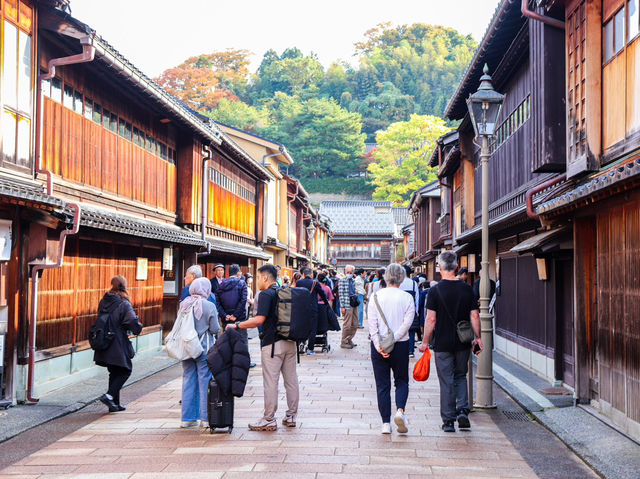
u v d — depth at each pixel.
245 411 8.23
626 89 7.04
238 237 23.05
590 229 8.27
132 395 9.42
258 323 7.03
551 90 9.16
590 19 7.82
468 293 7.20
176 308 16.22
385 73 107.38
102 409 8.43
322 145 82.69
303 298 7.25
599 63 7.79
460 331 7.07
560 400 8.70
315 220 45.19
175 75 77.69
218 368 6.88
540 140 9.46
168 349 7.22
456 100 16.44
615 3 7.36
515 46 11.80
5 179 7.86
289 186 33.06
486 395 8.45
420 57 115.06
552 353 10.21
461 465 5.80
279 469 5.61
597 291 7.75
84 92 10.91
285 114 83.19
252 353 14.80
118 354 8.12
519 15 10.84
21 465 5.74
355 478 5.37
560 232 8.79
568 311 9.63
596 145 7.77
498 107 8.69
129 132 13.02
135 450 6.26
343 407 8.51
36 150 9.05
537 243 8.68
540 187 9.23
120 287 8.42
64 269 9.87
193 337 7.16
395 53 112.81
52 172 9.69
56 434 6.96
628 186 5.98
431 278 35.16
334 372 11.76
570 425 7.24
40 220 8.55
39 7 9.14
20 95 8.68
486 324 8.53
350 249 63.69
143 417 7.86
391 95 97.25
